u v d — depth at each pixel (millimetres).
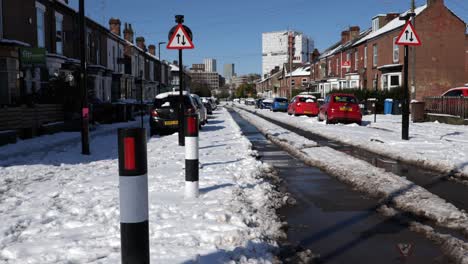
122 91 41750
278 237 4543
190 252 3816
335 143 13570
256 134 17234
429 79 31906
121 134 2760
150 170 8320
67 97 18906
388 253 4129
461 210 5555
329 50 59531
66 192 6484
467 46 34438
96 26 32594
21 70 18781
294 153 11195
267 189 6648
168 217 4973
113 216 5129
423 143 12641
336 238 4566
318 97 50562
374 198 6273
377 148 11727
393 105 29922
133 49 46281
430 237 4547
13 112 14211
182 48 11375
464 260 3873
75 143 14031
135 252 2773
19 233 4551
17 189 6754
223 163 9055
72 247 4043
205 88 107938
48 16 24328
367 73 39156
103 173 8289
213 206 5441
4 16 19344
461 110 21094
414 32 13273
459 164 8812
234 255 3789
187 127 5926
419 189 6602
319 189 6918
